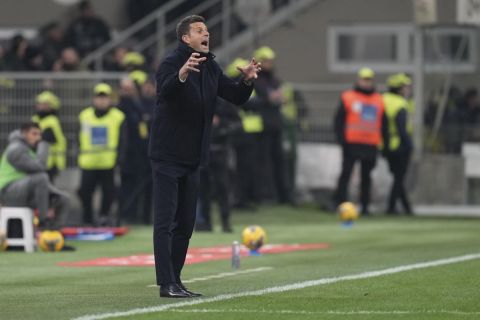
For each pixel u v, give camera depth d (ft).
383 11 283.18
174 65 108.68
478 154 250.98
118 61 254.47
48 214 180.04
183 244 112.27
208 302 106.22
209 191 198.18
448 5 247.70
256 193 244.63
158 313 99.35
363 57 284.00
